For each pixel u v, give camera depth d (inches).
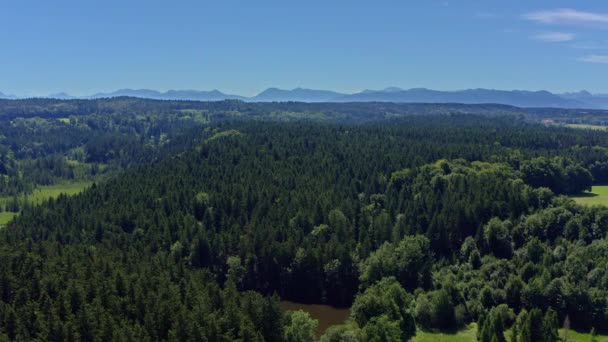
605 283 4539.9
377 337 3818.9
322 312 5241.1
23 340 3262.8
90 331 3403.1
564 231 5492.1
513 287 4660.4
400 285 4886.8
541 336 3951.8
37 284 3814.0
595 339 4227.4
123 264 4611.2
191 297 3964.1
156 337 3508.9
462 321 4485.7
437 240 5762.8
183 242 5782.5
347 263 5521.7
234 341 3523.6
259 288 5674.2
